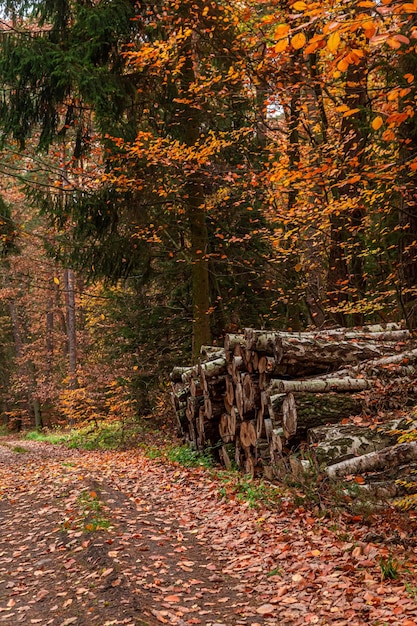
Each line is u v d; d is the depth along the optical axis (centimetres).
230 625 458
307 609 472
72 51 1302
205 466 1135
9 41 1299
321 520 664
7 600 544
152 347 1909
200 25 1266
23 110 1392
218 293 1673
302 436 798
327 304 1426
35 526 762
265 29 1118
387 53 955
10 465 1488
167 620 464
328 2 572
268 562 578
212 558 617
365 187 934
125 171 1328
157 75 1370
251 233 1448
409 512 628
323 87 1063
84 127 1471
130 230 1509
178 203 1534
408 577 497
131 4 1380
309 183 964
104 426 2336
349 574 518
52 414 3891
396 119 535
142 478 1056
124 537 656
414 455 682
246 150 1442
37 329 3750
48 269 2558
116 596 497
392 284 1161
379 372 840
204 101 1273
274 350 864
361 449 716
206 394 1145
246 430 996
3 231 1559
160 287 1922
